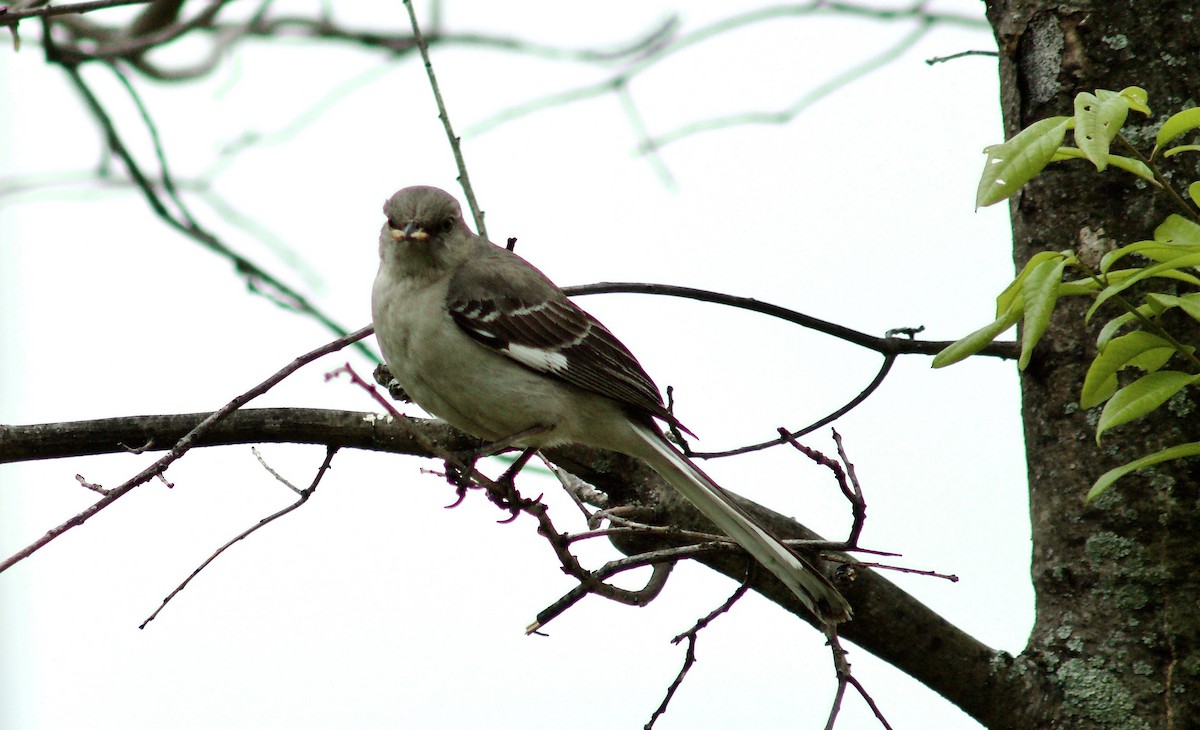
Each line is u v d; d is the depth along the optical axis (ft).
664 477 29.60
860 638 27.32
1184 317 26.61
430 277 30.40
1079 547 26.86
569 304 31.14
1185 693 25.39
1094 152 19.11
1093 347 27.40
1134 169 21.25
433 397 30.45
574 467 31.76
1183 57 27.86
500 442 29.94
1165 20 28.02
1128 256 27.09
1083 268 20.85
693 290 30.12
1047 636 27.02
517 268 31.45
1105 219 27.61
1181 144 27.48
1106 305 27.37
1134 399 20.56
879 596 27.07
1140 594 26.07
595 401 30.53
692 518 30.68
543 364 29.91
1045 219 28.40
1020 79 28.99
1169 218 21.29
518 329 30.04
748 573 25.44
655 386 31.60
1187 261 19.69
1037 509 27.96
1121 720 25.55
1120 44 28.04
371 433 29.35
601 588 24.47
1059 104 28.27
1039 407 28.17
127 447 28.66
